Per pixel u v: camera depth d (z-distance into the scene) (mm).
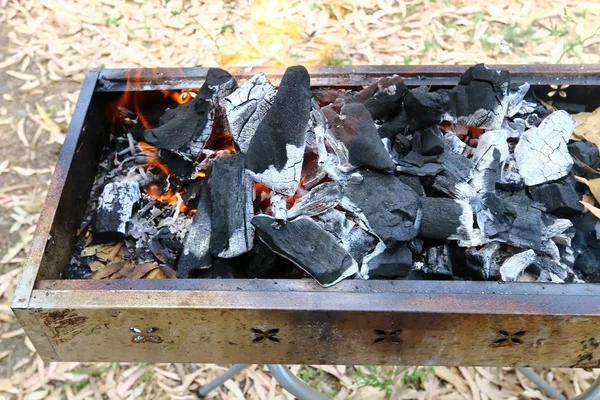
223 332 1229
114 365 2049
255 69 1614
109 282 1200
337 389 2027
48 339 1258
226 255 1317
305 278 1247
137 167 1625
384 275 1286
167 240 1455
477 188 1397
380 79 1520
